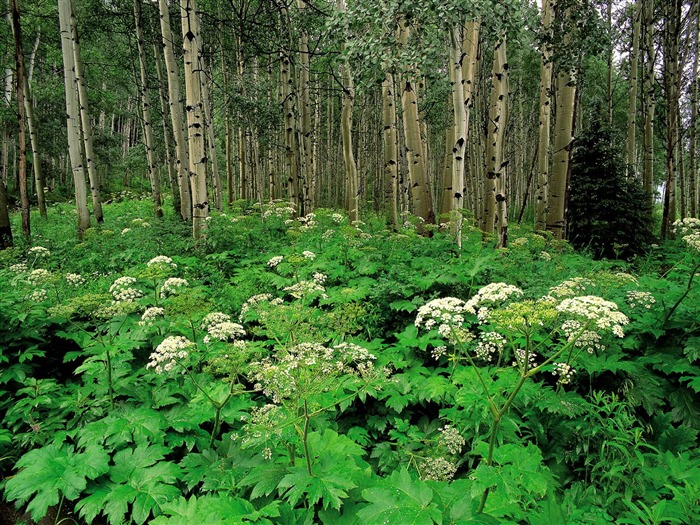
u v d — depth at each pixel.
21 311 5.05
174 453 3.84
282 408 3.04
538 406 3.76
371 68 9.19
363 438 3.89
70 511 3.34
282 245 9.67
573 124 11.58
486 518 2.34
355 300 5.88
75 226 15.30
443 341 4.79
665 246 11.06
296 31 18.00
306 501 2.95
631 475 3.10
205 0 21.03
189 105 9.55
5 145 30.75
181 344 3.48
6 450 3.81
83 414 4.03
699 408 4.02
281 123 20.00
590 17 10.48
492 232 11.41
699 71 21.36
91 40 20.52
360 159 30.67
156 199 17.94
